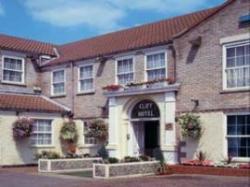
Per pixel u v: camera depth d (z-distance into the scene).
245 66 19.44
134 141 24.00
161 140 22.06
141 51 24.14
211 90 20.42
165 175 19.28
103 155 24.34
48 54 30.59
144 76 23.81
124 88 23.77
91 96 26.67
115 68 25.42
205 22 20.97
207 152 20.23
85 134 26.44
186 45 21.64
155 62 23.45
